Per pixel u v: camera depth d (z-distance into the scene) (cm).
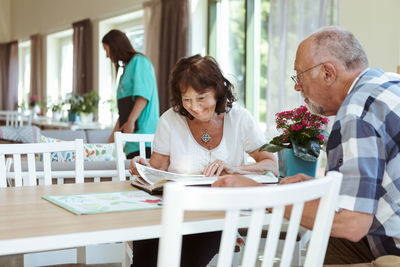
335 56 131
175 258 79
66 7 864
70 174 216
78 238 101
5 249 95
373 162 114
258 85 556
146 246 171
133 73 330
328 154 123
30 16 998
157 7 618
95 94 681
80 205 131
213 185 125
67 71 933
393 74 133
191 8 584
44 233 101
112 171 226
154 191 150
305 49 135
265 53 543
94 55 789
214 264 187
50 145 190
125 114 340
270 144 167
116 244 190
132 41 745
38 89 966
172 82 179
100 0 761
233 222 81
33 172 187
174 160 191
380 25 370
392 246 124
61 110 751
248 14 551
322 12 419
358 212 112
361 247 142
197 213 121
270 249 87
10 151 183
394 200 121
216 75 176
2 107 1080
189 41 577
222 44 600
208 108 178
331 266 131
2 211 124
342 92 133
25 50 1076
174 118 193
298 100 447
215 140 190
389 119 118
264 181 147
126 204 133
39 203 136
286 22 455
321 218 95
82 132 504
